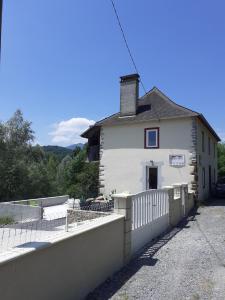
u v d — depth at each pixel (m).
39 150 32.47
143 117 20.16
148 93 21.80
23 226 8.78
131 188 20.23
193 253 7.33
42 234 7.54
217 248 7.77
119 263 6.27
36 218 12.11
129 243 6.72
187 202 14.39
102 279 5.54
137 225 7.66
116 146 21.14
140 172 20.02
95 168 25.23
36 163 30.70
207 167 22.94
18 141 30.31
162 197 10.08
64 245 4.45
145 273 5.98
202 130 20.92
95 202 11.84
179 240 8.70
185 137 18.75
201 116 18.72
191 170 18.36
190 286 5.30
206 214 14.01
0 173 26.42
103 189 21.27
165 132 19.42
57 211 13.58
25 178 27.30
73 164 35.19
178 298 4.82
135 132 20.50
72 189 26.27
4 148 28.39
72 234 4.65
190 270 6.12
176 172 18.78
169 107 19.92
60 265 4.36
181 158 18.72
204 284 5.39
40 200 15.65
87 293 5.03
